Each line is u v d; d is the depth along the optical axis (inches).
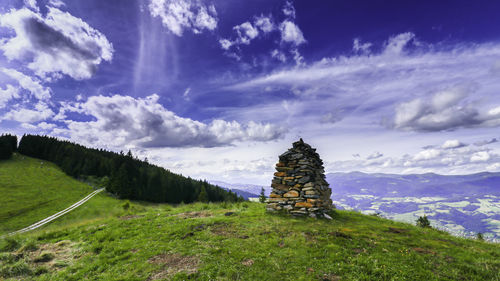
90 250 371.2
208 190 4643.2
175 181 4328.3
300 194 551.8
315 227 419.5
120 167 4119.1
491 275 241.9
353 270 256.2
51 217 2433.6
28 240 426.0
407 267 259.0
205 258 301.0
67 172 4648.1
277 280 241.4
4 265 316.2
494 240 399.2
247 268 268.2
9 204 2746.1
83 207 2817.4
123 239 412.2
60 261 336.5
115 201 3282.5
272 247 327.3
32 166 4621.1
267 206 572.4
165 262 300.0
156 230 440.8
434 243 343.9
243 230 408.8
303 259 287.1
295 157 595.2
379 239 352.5
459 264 269.4
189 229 429.7
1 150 4655.5
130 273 277.1
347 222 483.8
